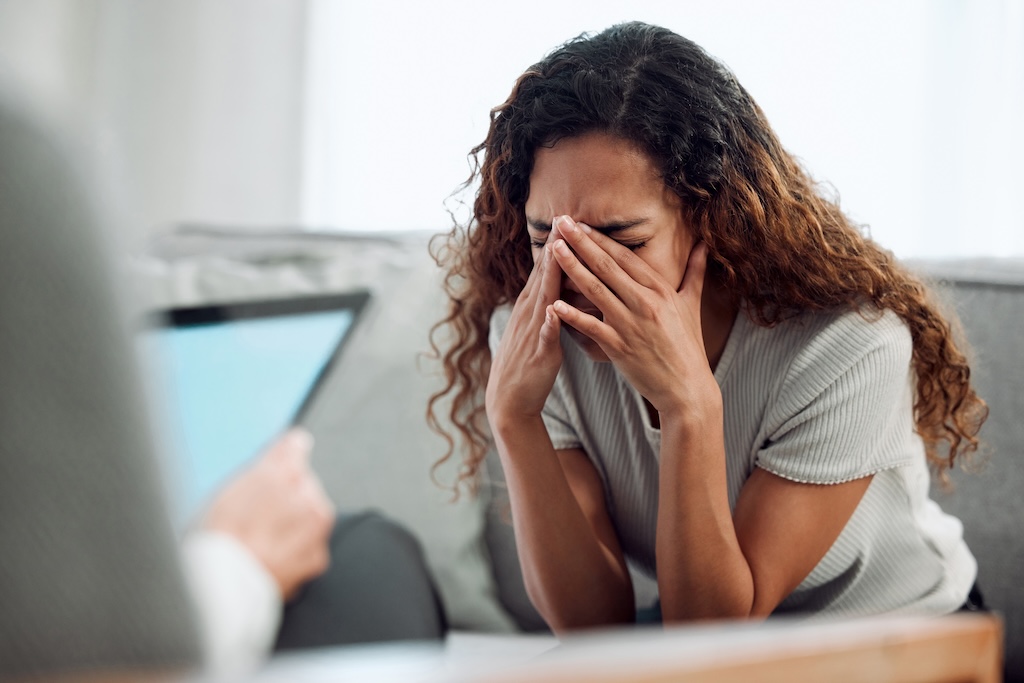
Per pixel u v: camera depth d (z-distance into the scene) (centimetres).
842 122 237
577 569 118
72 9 291
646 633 47
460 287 135
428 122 272
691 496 108
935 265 144
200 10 286
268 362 122
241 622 68
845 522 115
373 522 110
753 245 110
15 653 37
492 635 144
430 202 272
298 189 282
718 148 107
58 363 37
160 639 38
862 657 48
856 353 112
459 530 146
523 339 113
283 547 86
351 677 36
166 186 289
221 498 86
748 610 110
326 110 279
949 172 232
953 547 123
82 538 37
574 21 257
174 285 156
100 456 37
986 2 230
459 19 268
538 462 116
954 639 53
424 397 150
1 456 36
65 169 37
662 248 107
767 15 240
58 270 36
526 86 110
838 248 116
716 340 120
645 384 108
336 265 162
